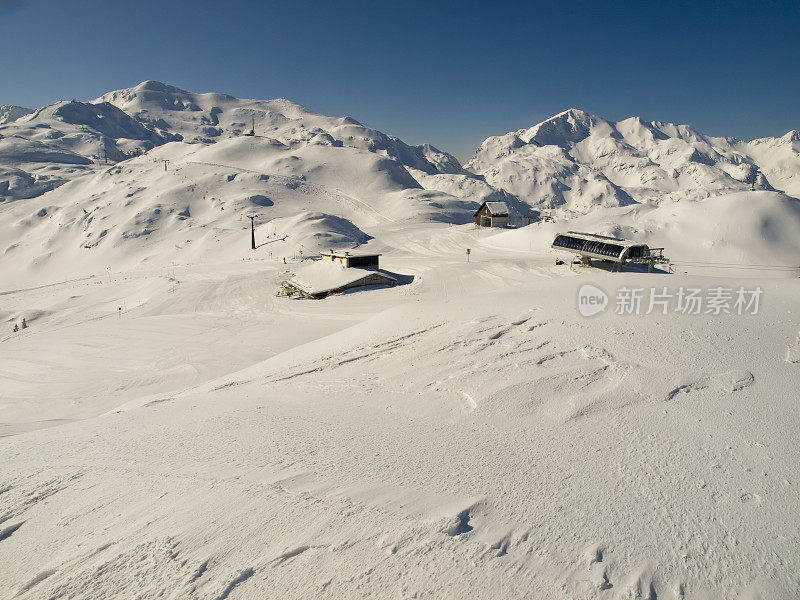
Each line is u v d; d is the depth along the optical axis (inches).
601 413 390.3
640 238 2155.5
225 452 360.8
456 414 418.6
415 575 218.4
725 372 443.8
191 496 296.0
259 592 213.2
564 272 1782.7
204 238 3503.9
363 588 211.6
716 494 281.1
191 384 912.9
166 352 1148.5
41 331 1530.5
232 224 3777.1
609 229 2234.3
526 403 418.9
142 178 5118.1
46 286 2662.4
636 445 339.3
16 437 452.4
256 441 378.6
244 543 246.4
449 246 2822.3
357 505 274.4
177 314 1568.7
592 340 543.5
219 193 4630.9
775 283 749.9
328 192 5187.0
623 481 296.5
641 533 248.7
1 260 4183.1
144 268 3080.7
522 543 240.4
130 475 333.4
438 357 568.7
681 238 2132.1
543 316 649.0
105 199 4761.3
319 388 538.9
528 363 502.3
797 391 403.9
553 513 264.8
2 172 6609.3
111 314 1706.4
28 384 969.5
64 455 381.7
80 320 1649.9
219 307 1646.2
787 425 353.4
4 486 331.6
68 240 4190.5
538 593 208.5
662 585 215.5
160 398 645.9
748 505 270.7
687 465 311.7
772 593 213.3
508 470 313.7
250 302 1690.5
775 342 502.9
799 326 540.4
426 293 1651.1
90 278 2755.9
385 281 1834.4
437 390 477.1
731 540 244.1
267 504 279.6
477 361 531.5
